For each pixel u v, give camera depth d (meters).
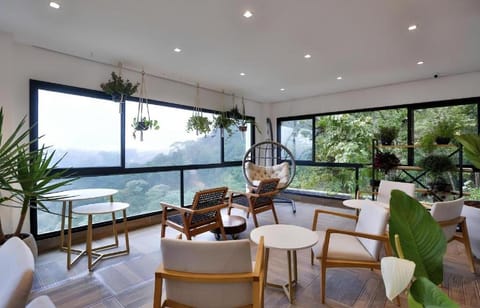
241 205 3.98
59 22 2.51
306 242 1.94
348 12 2.29
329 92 5.38
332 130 5.63
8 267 1.07
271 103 6.54
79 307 2.03
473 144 2.45
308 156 6.02
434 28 2.58
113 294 2.21
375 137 4.55
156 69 3.91
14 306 0.87
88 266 2.63
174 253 1.31
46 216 3.30
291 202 5.52
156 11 2.30
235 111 5.39
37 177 2.19
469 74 4.02
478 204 3.08
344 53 3.24
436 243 0.97
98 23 2.53
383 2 2.14
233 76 4.25
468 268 2.68
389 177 4.47
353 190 5.29
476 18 2.38
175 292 1.38
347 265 2.06
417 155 4.53
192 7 2.23
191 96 4.87
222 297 1.34
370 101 5.01
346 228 4.00
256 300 1.30
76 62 3.44
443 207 2.42
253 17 2.39
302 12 2.29
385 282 0.74
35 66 3.12
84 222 3.60
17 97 3.01
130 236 3.65
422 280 0.80
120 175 4.03
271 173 5.69
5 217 2.83
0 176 2.03
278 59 3.46
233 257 1.29
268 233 2.13
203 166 5.21
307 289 2.28
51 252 3.08
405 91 4.61
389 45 3.00
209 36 2.79
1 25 2.59
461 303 2.10
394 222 1.04
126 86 3.60
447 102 4.23
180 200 4.84
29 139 3.11
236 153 5.98
